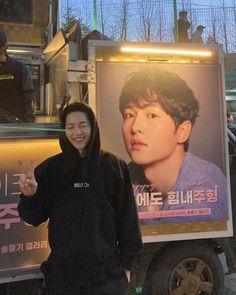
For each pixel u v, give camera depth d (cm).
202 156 337
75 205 224
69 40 330
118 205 234
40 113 478
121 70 323
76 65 324
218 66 341
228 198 344
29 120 375
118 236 235
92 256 218
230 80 1141
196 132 336
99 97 319
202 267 346
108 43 321
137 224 236
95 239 220
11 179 293
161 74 329
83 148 229
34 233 299
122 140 322
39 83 492
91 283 218
